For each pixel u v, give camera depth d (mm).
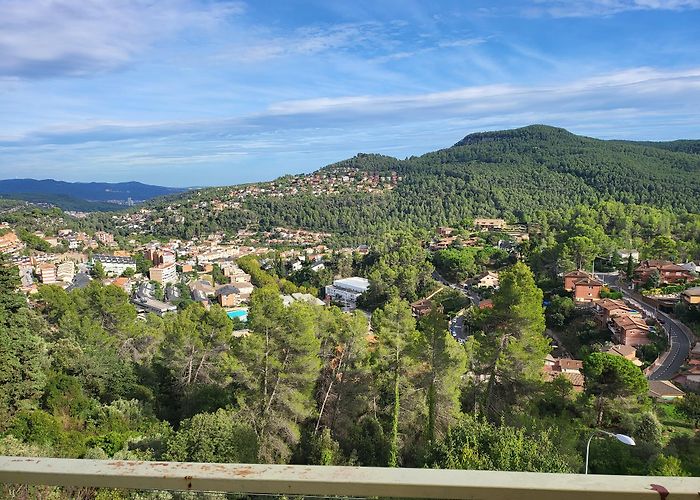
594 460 14445
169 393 20578
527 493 1400
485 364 17516
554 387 18172
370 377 17656
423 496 1431
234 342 18094
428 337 16531
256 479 1469
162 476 1493
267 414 14812
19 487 3004
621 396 19250
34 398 15398
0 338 15078
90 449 11375
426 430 16328
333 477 1452
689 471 14859
